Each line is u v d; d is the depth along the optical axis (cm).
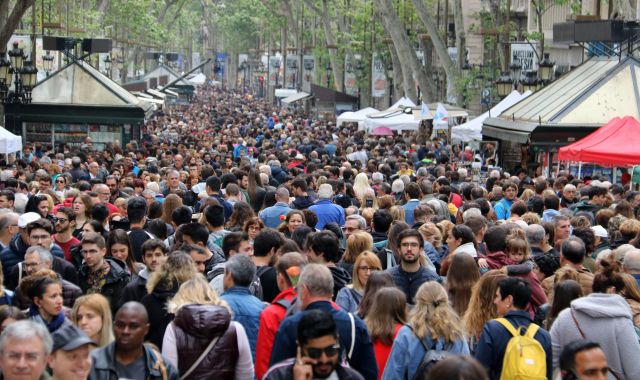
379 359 893
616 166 2648
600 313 883
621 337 883
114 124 3988
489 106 4794
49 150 3656
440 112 4106
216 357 820
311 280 816
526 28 5984
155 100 6456
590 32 3228
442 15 7144
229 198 1859
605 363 733
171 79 9750
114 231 1221
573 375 742
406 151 4103
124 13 7775
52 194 1894
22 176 2303
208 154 3253
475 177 3016
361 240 1222
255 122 6172
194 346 816
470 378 544
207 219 1417
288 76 10669
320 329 680
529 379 826
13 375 646
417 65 5419
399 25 5394
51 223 1305
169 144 3966
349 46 7062
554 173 3006
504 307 868
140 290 1059
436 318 841
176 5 13175
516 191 1977
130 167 2862
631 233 1419
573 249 1134
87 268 1184
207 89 16488
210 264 1256
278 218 1697
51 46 4150
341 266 1219
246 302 945
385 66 6625
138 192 2123
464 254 1059
